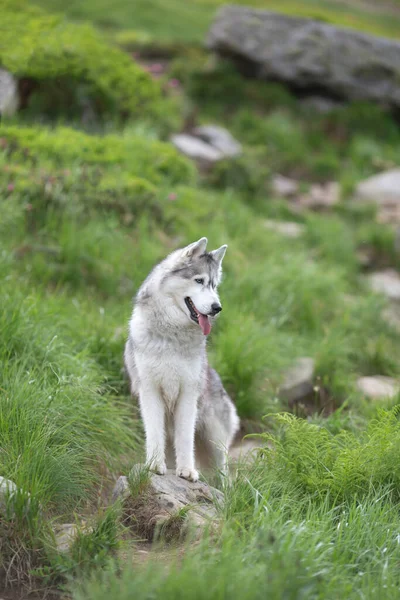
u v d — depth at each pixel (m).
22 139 16.80
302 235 21.25
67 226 14.71
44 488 7.96
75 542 7.40
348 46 32.16
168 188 18.08
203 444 9.92
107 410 10.05
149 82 23.05
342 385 13.39
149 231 16.19
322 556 6.78
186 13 45.34
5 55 19.50
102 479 9.17
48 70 19.83
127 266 14.70
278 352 13.60
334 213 24.83
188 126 26.23
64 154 16.80
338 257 20.59
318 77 32.03
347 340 15.30
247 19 32.03
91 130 19.98
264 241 18.94
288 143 29.11
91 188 15.87
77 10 40.12
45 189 15.17
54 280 13.88
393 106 32.94
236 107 30.95
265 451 9.00
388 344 16.34
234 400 12.14
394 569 7.03
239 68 32.62
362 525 7.63
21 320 10.59
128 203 16.25
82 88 20.34
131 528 7.98
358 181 28.23
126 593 5.96
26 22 22.19
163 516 7.92
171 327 8.70
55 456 8.48
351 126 31.72
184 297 8.69
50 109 20.06
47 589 7.07
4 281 11.92
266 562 6.48
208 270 8.82
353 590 6.61
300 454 8.76
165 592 6.00
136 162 18.23
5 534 7.37
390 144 31.69
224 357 12.51
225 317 13.84
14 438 8.42
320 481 8.41
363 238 22.77
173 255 9.09
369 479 8.45
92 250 14.59
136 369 9.15
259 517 7.47
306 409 12.85
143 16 41.84
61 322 11.74
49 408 9.02
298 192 26.23
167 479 8.62
